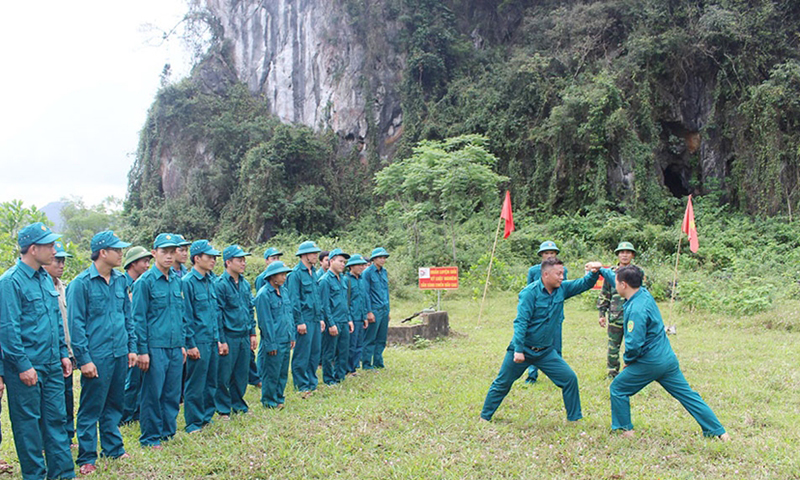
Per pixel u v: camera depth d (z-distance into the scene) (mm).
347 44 33094
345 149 32875
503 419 5328
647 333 4738
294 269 6586
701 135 23031
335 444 4688
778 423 5070
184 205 32375
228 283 5688
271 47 36438
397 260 19812
